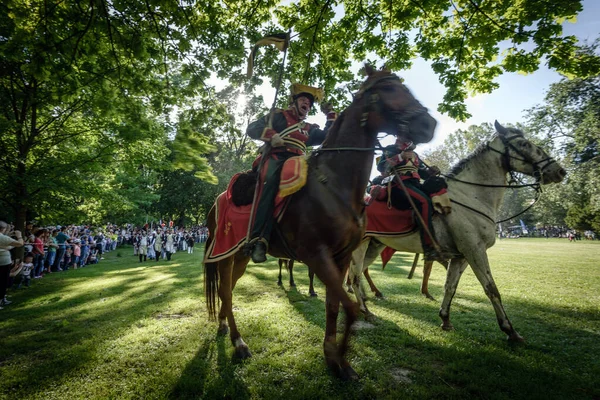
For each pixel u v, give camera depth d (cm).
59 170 923
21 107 920
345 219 271
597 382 293
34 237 1020
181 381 293
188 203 3516
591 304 572
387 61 634
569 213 3972
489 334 418
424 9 539
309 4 590
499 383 288
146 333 422
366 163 286
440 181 437
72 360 343
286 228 290
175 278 892
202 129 579
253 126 329
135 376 310
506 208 6081
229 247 339
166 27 517
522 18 474
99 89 566
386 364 331
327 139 309
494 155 466
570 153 2441
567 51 496
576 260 1345
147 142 1045
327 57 653
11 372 322
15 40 465
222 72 584
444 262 506
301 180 276
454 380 299
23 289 810
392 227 468
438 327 444
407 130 257
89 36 489
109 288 768
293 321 459
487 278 412
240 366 327
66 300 648
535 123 2598
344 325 237
